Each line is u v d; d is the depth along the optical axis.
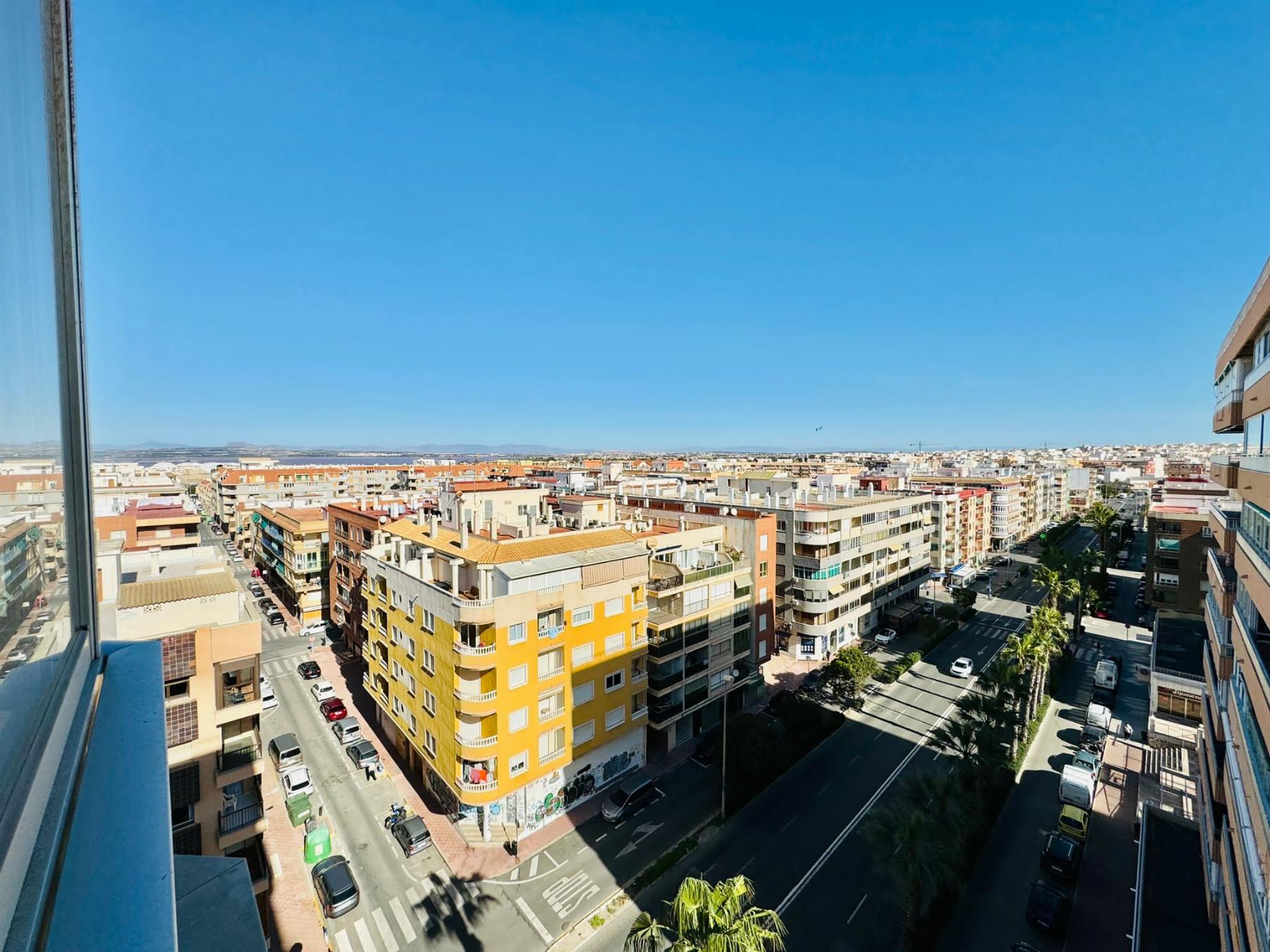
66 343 3.60
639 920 20.84
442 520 47.00
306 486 130.25
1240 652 18.91
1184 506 70.31
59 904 2.19
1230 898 18.78
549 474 139.88
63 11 3.65
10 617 2.38
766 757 38.00
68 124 3.67
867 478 106.81
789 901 28.98
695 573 43.19
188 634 24.70
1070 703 51.38
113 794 2.89
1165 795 38.09
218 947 5.70
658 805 36.34
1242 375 19.55
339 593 63.25
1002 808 36.53
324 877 28.77
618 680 37.62
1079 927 27.62
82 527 3.95
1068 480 169.88
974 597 75.31
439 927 27.25
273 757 40.53
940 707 50.00
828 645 62.12
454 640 31.31
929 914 27.77
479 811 33.78
